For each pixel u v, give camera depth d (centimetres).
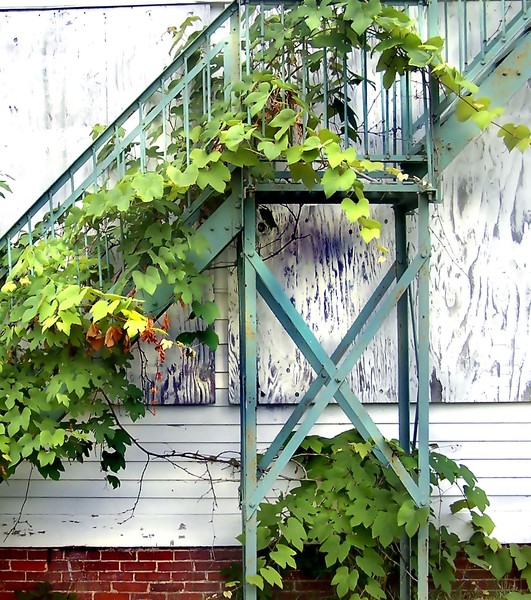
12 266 309
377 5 261
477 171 360
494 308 360
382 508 301
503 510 361
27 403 279
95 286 299
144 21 363
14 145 366
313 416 281
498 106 289
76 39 365
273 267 360
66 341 281
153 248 283
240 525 362
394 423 362
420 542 288
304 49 285
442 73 269
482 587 359
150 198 258
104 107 365
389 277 336
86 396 304
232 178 283
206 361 359
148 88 281
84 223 282
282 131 256
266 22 325
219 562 361
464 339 360
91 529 362
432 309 360
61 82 365
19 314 280
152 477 362
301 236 360
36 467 338
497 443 362
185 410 363
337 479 311
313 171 263
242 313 322
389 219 360
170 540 361
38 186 367
